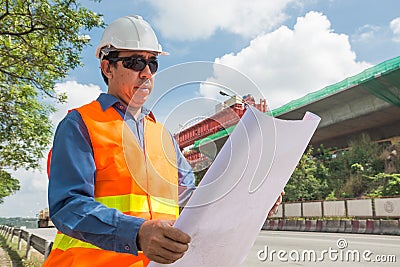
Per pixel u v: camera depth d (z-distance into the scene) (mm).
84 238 1089
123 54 1479
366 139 30594
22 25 8352
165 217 1402
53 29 7973
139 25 1513
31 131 10883
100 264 1323
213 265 1101
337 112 30234
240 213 1072
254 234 1194
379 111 28188
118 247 1027
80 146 1289
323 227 19438
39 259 9547
